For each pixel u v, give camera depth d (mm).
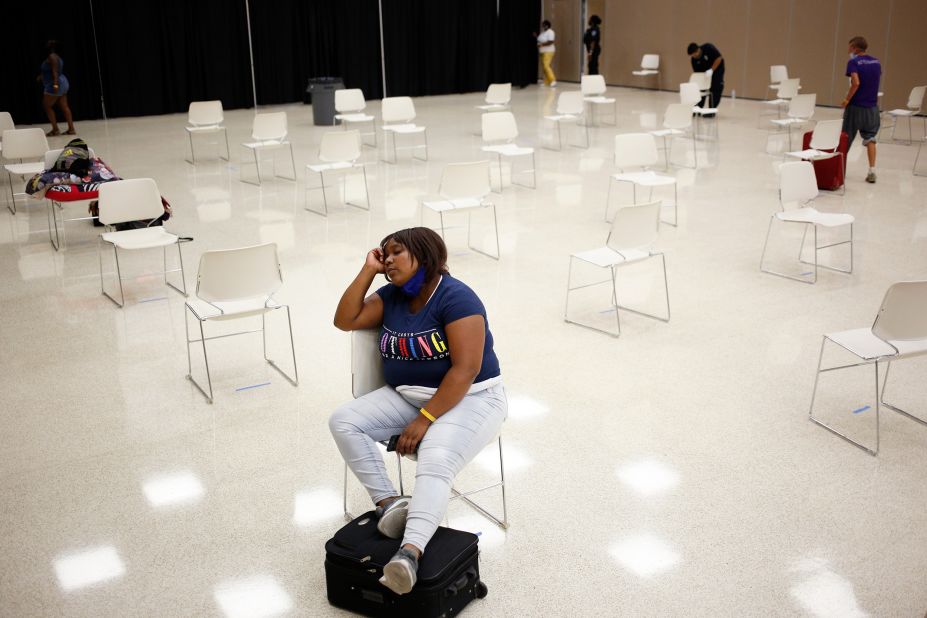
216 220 8273
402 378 3072
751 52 17203
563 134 13352
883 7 14648
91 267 6750
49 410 4348
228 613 2861
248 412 4320
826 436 4023
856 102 9352
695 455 3863
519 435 4062
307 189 9609
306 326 5477
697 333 5324
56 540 3270
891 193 9078
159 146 12836
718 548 3180
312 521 3391
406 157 11500
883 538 3227
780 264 6734
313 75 18766
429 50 20094
